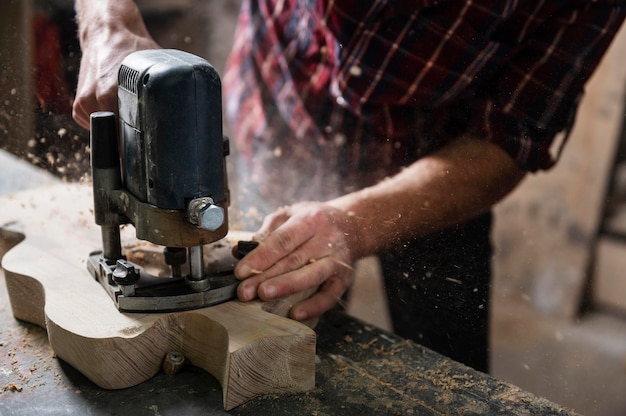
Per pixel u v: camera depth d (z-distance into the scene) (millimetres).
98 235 1274
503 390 1004
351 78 1476
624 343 2490
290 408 952
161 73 890
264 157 1813
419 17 1371
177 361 1010
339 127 1631
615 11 1343
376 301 1660
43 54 1597
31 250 1209
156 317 1000
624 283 2699
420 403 969
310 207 1230
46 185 1488
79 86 1257
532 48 1367
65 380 1006
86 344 957
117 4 1352
